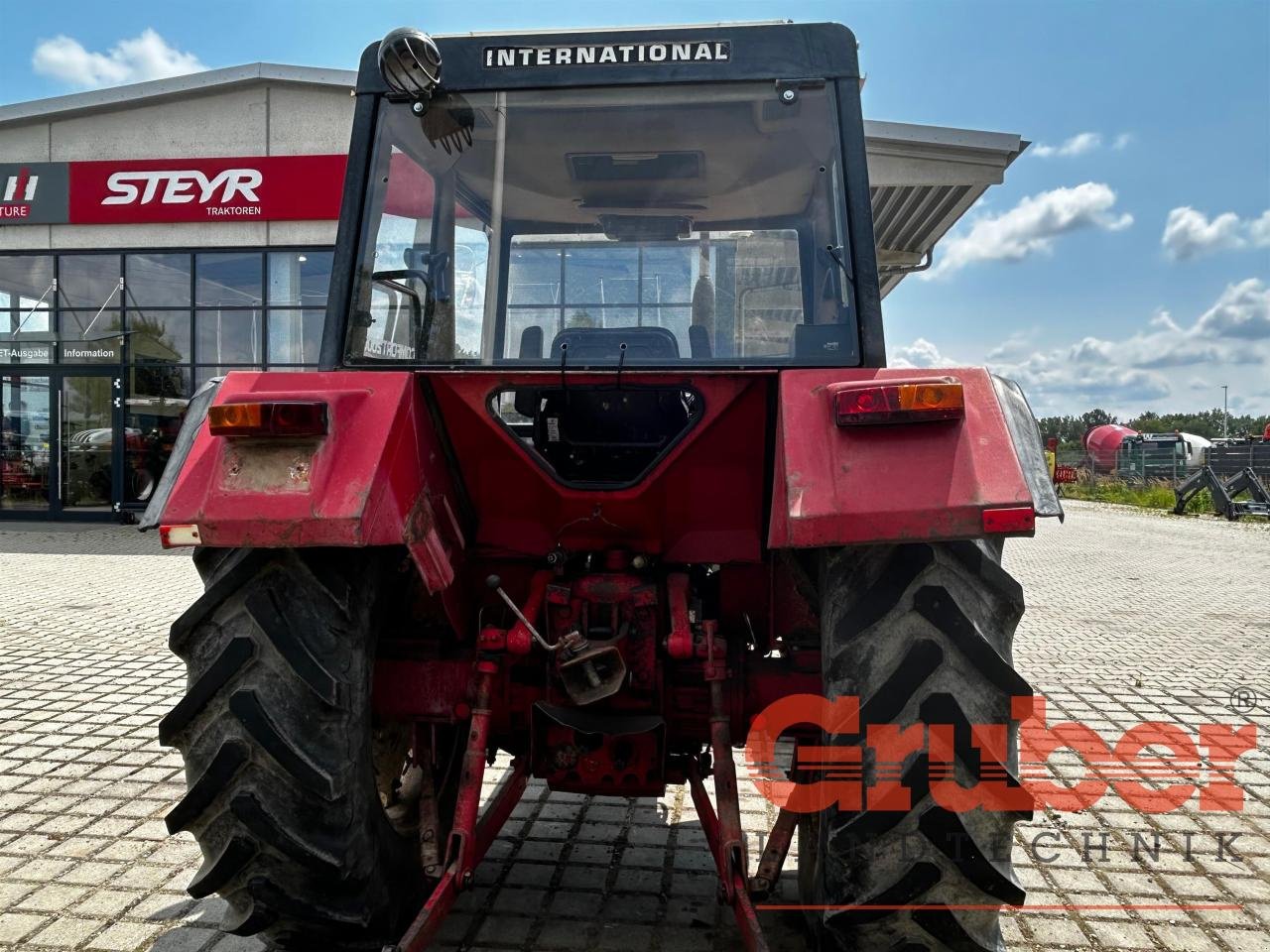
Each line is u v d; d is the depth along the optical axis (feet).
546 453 9.45
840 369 7.62
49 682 18.71
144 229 46.62
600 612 8.57
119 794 13.02
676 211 9.48
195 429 7.98
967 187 37.32
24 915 9.79
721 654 8.32
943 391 6.73
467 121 9.27
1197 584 35.06
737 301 9.28
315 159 45.37
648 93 9.09
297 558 7.35
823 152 8.98
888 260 46.83
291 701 7.15
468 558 9.26
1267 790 13.96
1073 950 9.57
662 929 9.62
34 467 48.85
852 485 6.76
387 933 8.09
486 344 9.43
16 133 46.91
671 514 8.89
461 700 8.82
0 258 48.29
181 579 32.17
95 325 47.70
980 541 7.29
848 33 8.93
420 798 9.14
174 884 10.50
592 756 8.59
